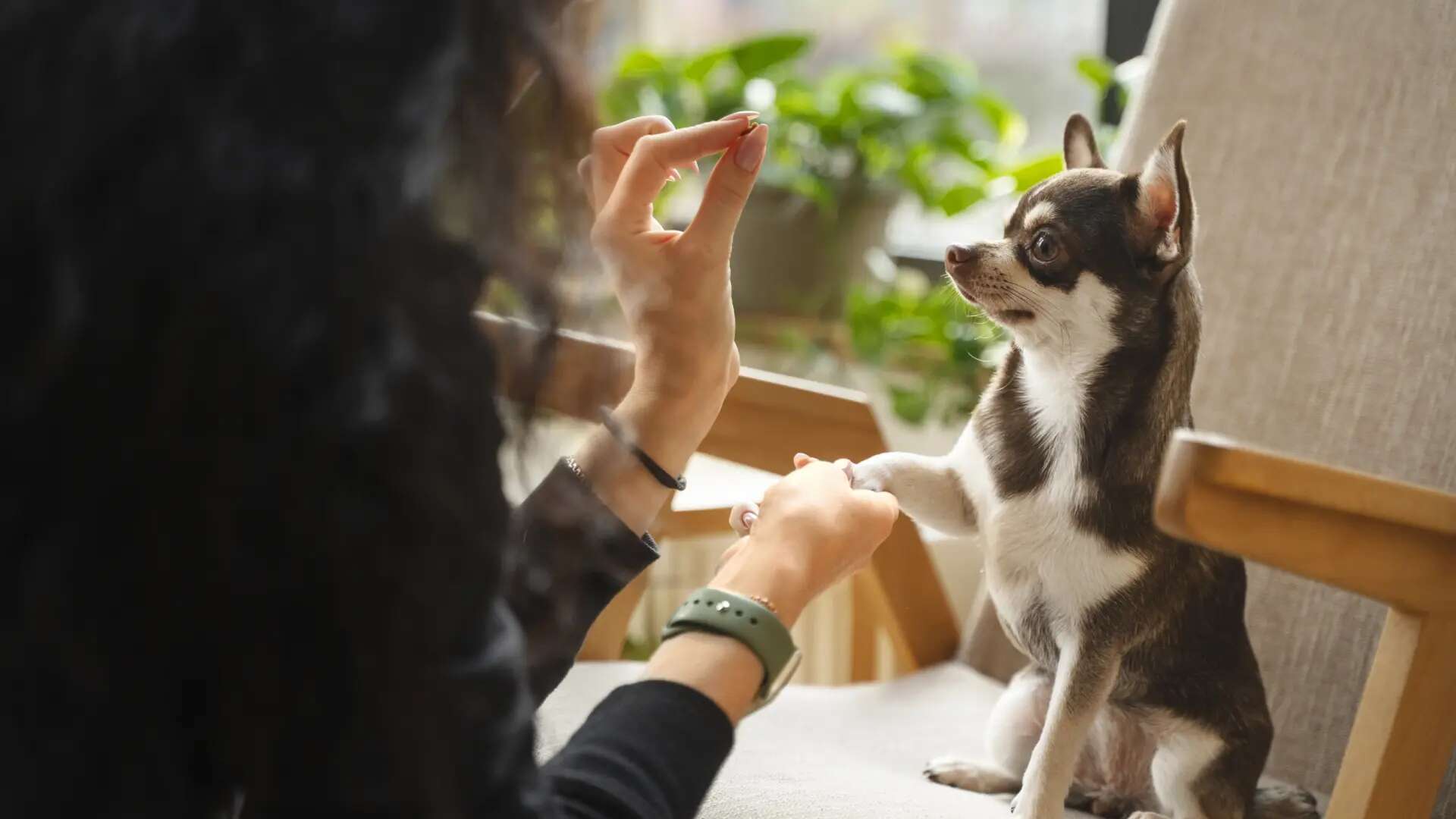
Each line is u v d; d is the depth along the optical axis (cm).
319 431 40
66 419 40
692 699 59
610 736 56
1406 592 73
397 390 41
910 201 212
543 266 49
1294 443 115
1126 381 89
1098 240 90
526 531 74
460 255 44
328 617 42
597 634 120
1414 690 76
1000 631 128
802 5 239
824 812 87
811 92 210
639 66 199
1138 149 125
